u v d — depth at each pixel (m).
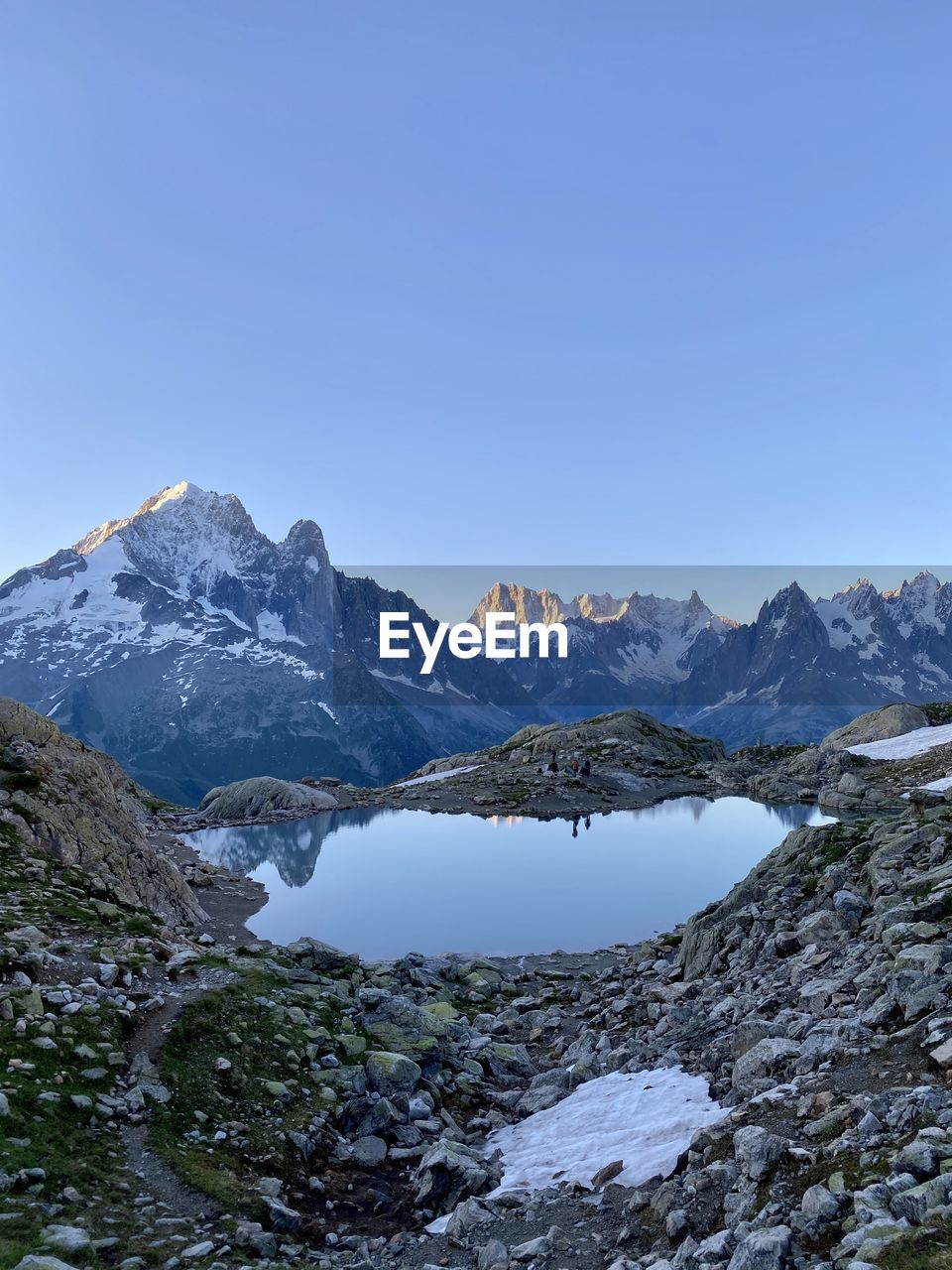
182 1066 16.59
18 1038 15.47
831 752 83.56
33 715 35.97
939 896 19.91
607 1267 11.02
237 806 72.12
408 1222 13.82
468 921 36.81
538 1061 22.14
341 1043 19.95
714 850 51.91
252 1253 11.81
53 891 25.77
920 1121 10.94
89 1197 12.17
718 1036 18.94
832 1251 8.84
